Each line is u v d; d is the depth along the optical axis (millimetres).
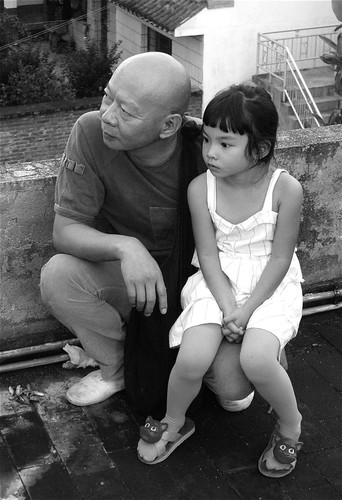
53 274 3248
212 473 3176
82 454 3250
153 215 3299
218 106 2855
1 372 3693
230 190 3076
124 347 3414
